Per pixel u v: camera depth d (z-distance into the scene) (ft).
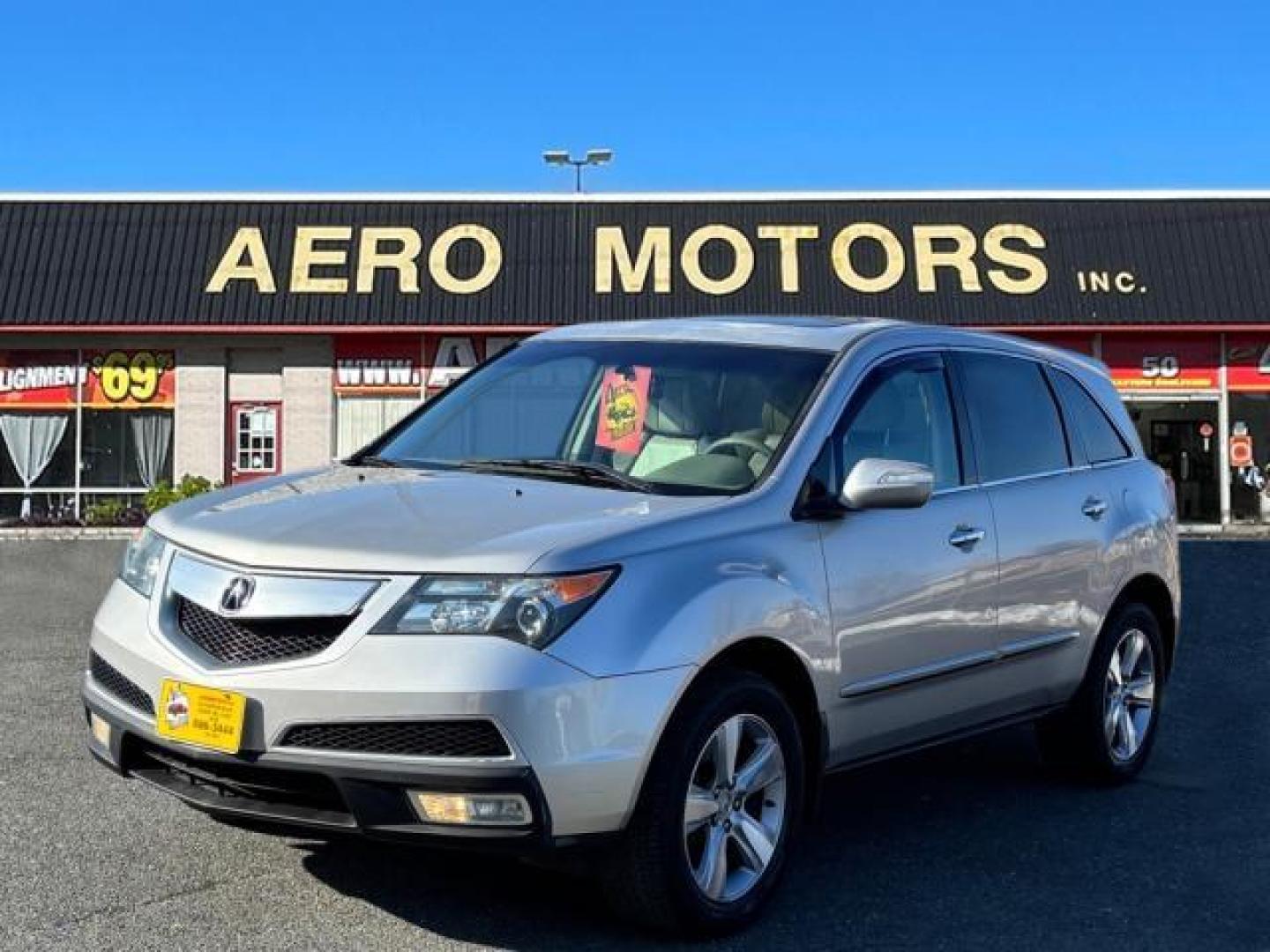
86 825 16.96
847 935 14.10
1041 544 18.34
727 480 15.17
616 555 13.10
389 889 14.87
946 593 16.58
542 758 12.21
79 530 74.02
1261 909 15.16
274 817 12.77
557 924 14.02
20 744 21.12
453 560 12.64
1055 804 19.42
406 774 12.17
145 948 13.12
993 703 17.79
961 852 17.07
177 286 83.05
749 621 13.80
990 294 82.94
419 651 12.30
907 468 15.11
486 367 18.88
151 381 84.43
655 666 12.86
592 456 16.29
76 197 87.04
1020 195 87.92
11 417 84.17
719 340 17.47
